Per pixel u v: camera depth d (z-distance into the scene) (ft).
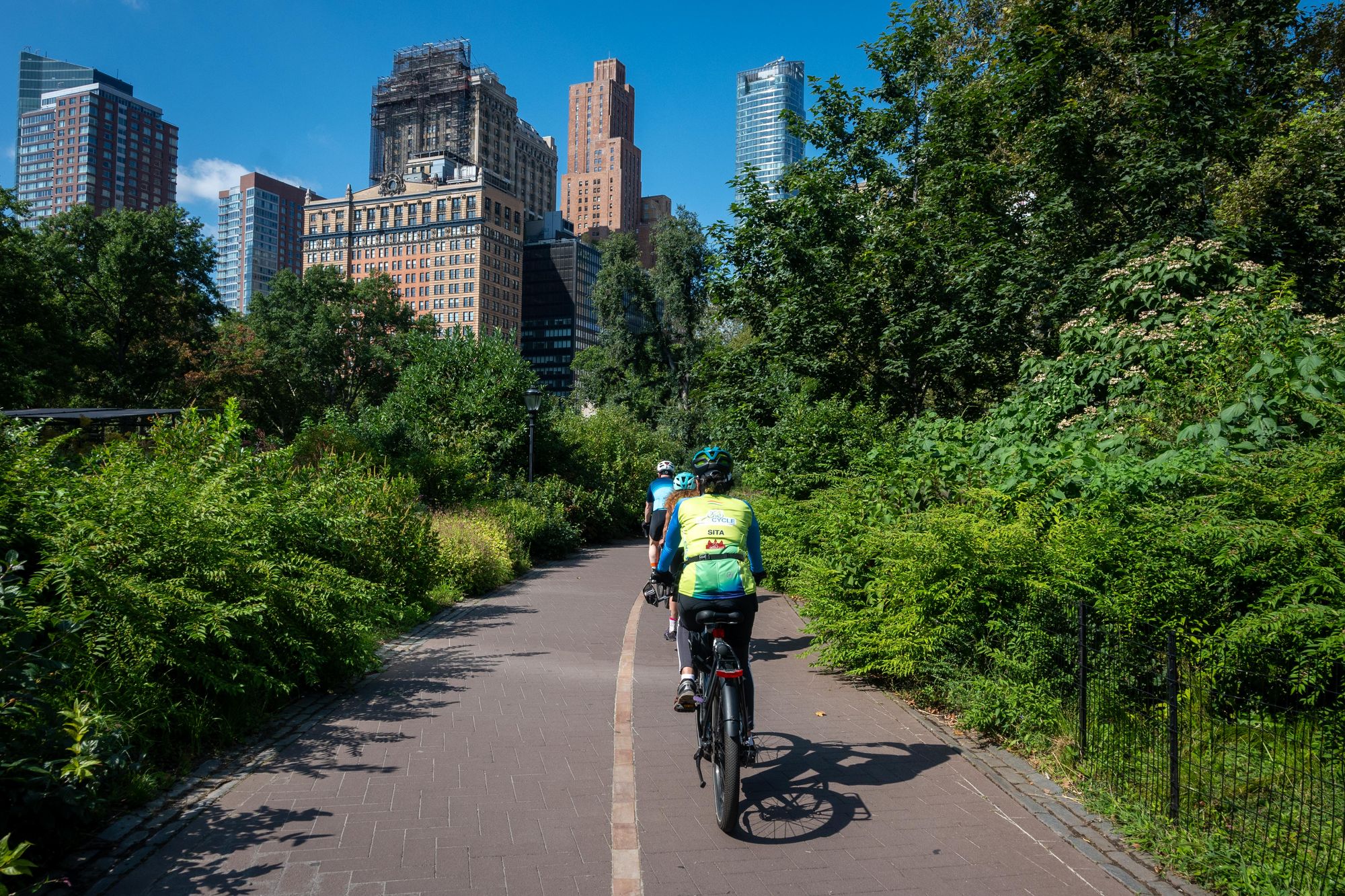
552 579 49.21
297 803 14.49
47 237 141.28
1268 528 14.70
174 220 147.13
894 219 51.44
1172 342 26.48
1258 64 50.52
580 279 557.74
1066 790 15.30
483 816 14.02
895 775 16.10
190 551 18.90
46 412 57.06
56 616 15.10
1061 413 28.32
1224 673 13.98
